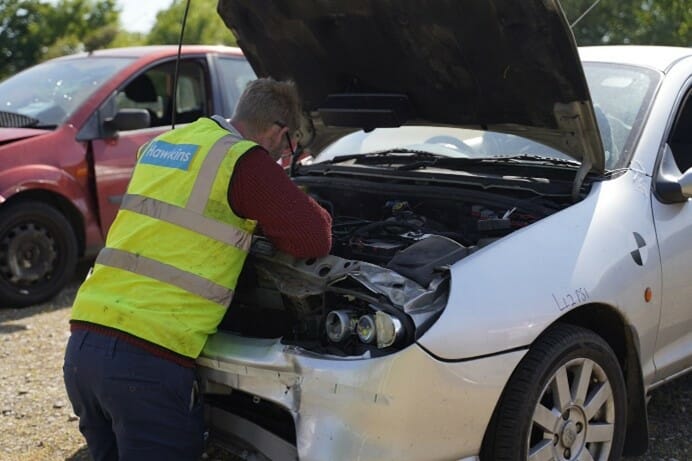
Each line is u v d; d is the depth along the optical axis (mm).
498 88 3512
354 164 4367
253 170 2838
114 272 2896
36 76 7363
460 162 3982
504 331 2803
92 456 3121
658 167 3613
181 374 2811
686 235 3604
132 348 2770
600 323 3340
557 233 3131
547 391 3047
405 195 3713
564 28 3012
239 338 2959
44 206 6328
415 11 3420
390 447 2635
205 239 2855
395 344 2652
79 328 2877
